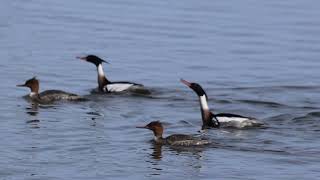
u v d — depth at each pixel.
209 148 26.94
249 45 44.41
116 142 27.52
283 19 50.78
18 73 37.62
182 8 53.16
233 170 24.88
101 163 25.33
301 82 37.16
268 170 24.89
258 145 27.33
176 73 38.72
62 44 43.66
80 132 28.59
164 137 28.06
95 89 35.75
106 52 42.38
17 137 27.81
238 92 35.31
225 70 39.31
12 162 25.25
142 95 34.69
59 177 24.03
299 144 27.44
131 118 30.77
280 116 31.38
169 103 33.34
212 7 53.75
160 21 49.41
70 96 33.38
